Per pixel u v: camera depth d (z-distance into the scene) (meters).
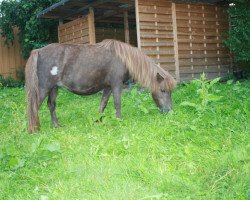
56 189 3.62
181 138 4.92
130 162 4.18
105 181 3.72
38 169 4.24
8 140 5.58
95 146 4.77
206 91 6.15
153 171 3.86
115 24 16.61
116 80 6.49
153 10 11.51
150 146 4.62
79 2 11.90
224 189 3.41
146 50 11.35
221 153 4.31
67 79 6.32
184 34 12.35
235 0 12.09
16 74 17.14
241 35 12.23
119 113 6.54
